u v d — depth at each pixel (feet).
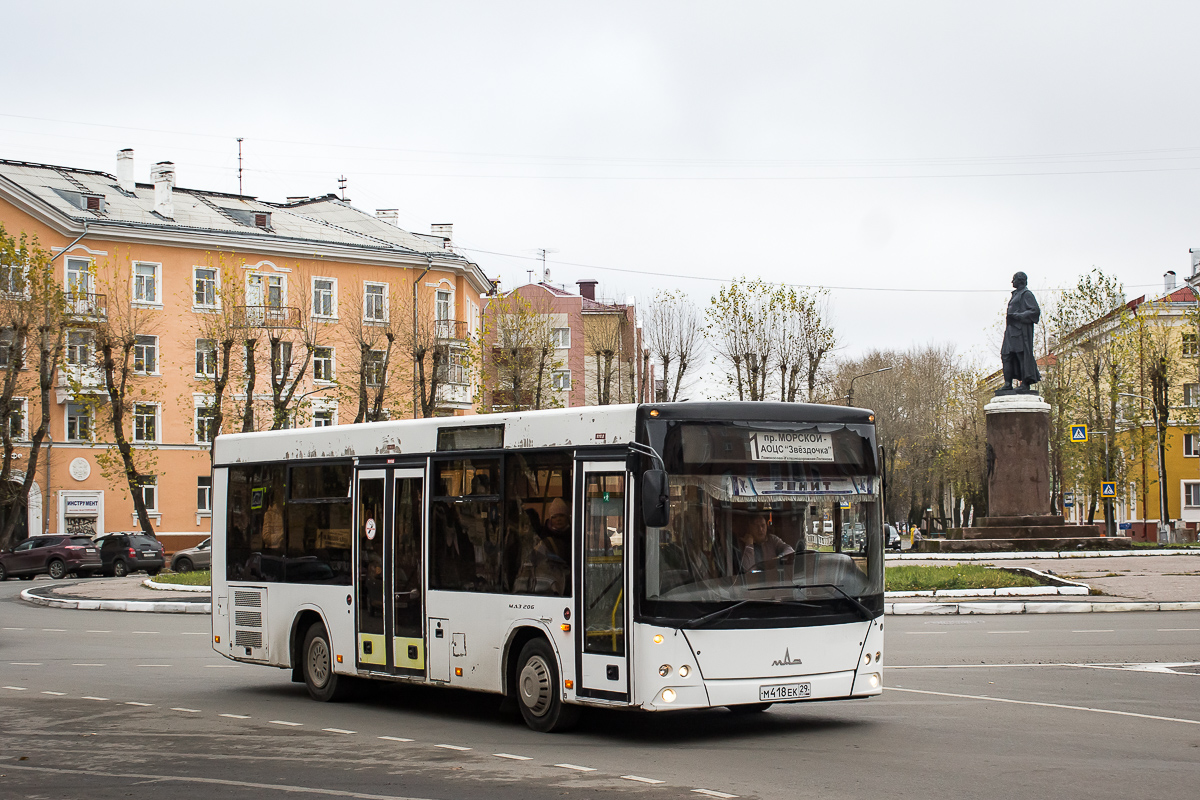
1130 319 196.03
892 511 291.79
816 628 36.52
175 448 197.67
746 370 184.14
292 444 49.39
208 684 52.90
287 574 49.11
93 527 191.62
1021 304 132.98
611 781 30.09
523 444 39.47
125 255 194.70
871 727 38.47
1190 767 31.30
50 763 33.86
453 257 221.25
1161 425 189.88
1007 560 122.31
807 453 37.42
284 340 184.65
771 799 27.73
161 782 30.96
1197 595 86.53
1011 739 35.78
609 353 224.33
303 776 31.50
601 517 36.47
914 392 270.46
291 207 230.68
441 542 42.19
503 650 39.50
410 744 36.42
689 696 34.71
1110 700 43.50
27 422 187.83
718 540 35.65
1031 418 131.34
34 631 80.74
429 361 196.34
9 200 187.83
